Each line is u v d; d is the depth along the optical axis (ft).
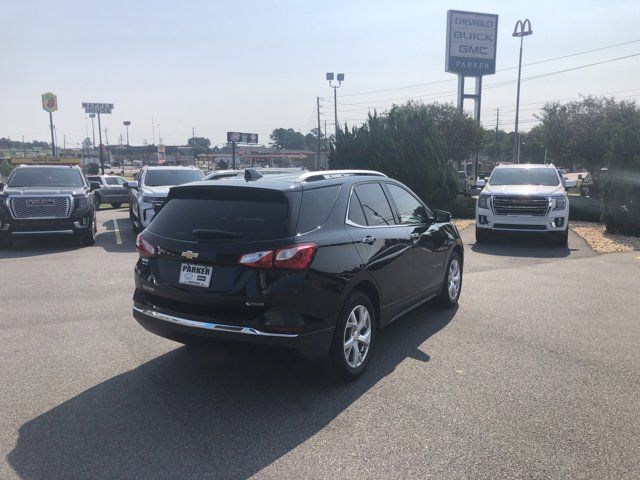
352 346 15.21
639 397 14.12
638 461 11.10
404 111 64.08
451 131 130.62
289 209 13.87
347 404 13.78
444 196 62.85
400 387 14.83
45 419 12.99
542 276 30.01
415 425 12.63
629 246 40.73
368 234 16.17
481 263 34.40
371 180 17.97
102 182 99.09
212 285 13.51
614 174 46.60
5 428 12.54
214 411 13.39
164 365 16.49
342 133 65.10
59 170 45.19
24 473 10.69
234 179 16.37
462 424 12.66
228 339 13.30
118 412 13.35
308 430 12.41
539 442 11.83
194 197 15.25
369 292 16.40
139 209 45.88
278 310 13.08
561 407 13.55
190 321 13.76
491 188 43.62
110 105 277.03
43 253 39.09
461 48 124.77
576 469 10.80
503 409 13.43
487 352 17.57
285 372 15.92
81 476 10.59
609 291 26.23
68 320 21.29
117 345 18.31
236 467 10.90
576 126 107.65
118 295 25.54
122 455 11.36
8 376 15.64
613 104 106.83
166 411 13.41
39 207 39.96
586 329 20.03
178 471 10.76
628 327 20.26
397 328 20.26
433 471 10.72
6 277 29.84
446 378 15.43
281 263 13.12
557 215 40.32
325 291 13.88
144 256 15.14
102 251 39.99
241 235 13.57
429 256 20.26
